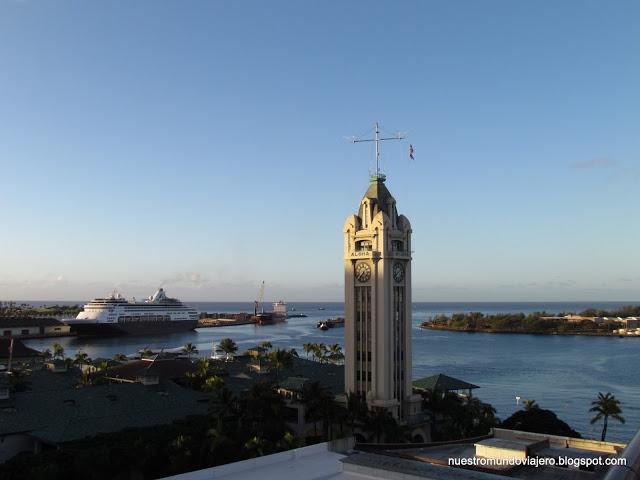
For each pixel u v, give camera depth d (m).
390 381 132.50
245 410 116.62
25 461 90.38
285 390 141.25
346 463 70.44
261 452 93.38
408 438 121.06
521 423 134.75
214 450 97.06
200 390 159.12
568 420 189.88
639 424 185.00
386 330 132.88
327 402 119.75
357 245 139.25
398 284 138.12
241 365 194.12
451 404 134.25
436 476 63.12
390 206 140.88
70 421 110.50
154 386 139.88
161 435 104.69
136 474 95.75
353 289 138.12
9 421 107.56
